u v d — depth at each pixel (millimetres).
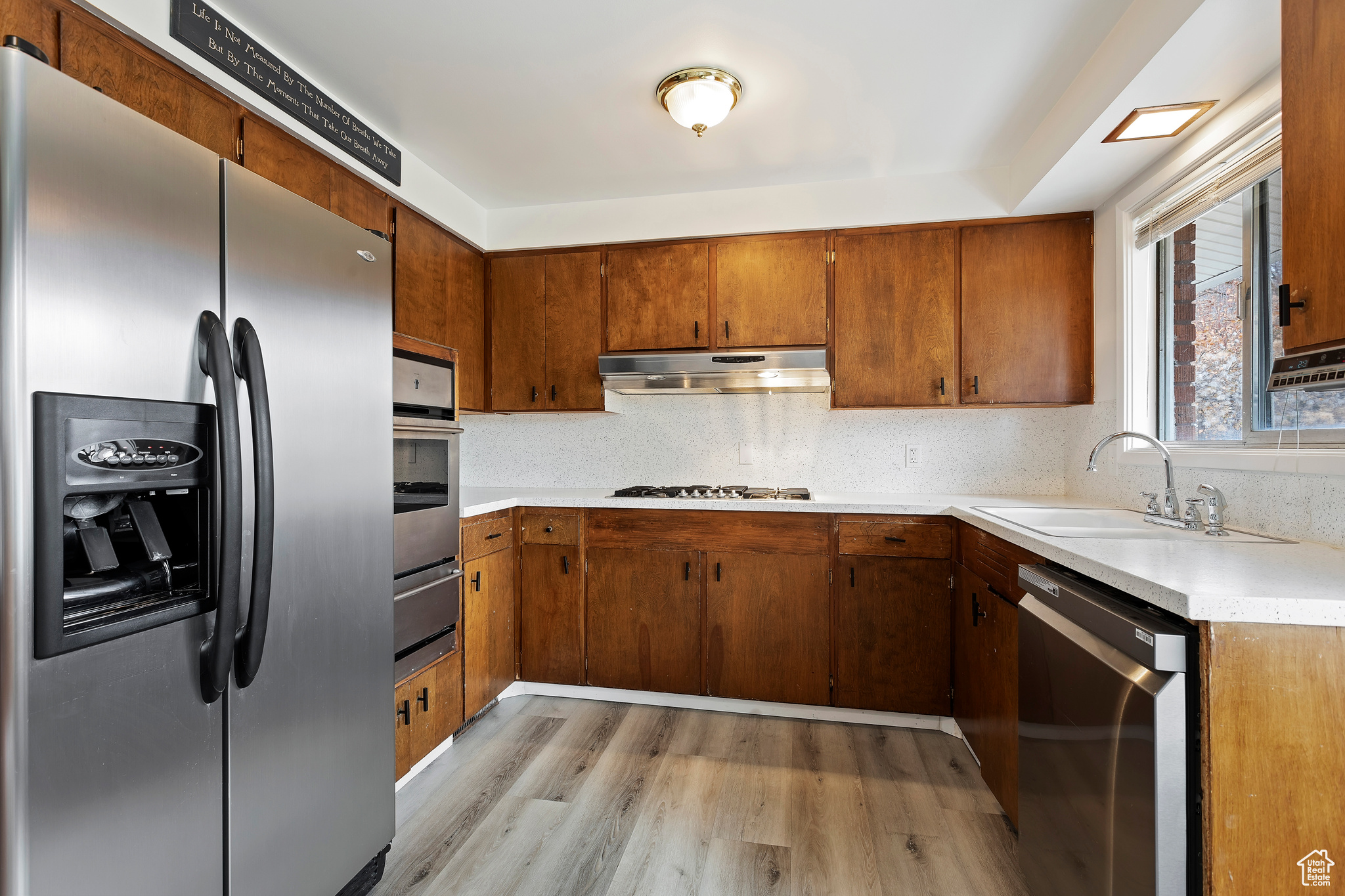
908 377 2811
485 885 1633
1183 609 995
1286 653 979
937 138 2461
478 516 2574
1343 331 1060
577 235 3113
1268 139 1710
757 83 2092
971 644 2244
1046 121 2293
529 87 2111
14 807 810
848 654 2602
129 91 1502
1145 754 1025
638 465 3416
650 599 2785
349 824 1458
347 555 1438
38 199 827
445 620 2289
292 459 1265
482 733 2506
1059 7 1716
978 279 2754
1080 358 2662
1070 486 2889
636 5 1709
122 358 930
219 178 1101
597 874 1679
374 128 2355
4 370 797
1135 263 2373
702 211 2988
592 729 2551
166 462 1000
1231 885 980
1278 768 979
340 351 1411
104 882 919
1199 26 1464
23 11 1287
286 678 1259
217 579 1060
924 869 1688
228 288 1112
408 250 2604
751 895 1597
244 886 1165
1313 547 1446
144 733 978
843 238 2875
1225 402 1923
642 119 2326
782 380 2969
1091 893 1206
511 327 3195
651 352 3041
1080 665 1252
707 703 2760
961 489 3066
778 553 2668
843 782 2129
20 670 812
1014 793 1818
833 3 1706
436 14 1741
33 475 822
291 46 1878
